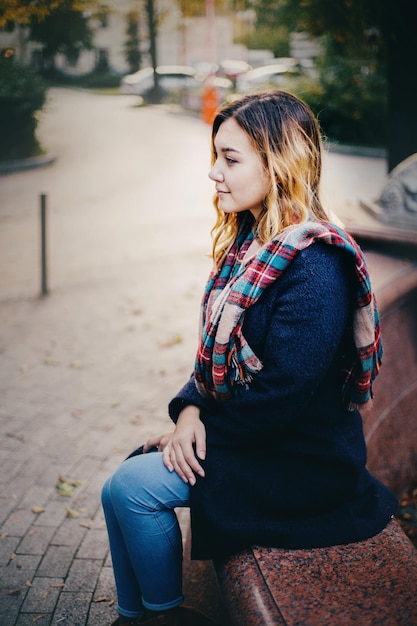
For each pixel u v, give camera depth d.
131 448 3.92
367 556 1.66
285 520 1.73
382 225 3.48
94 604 2.65
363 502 1.81
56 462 3.75
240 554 1.67
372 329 1.65
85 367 5.09
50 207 11.51
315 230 1.57
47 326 5.95
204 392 1.79
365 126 17.31
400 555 1.66
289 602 1.50
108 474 3.64
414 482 3.20
